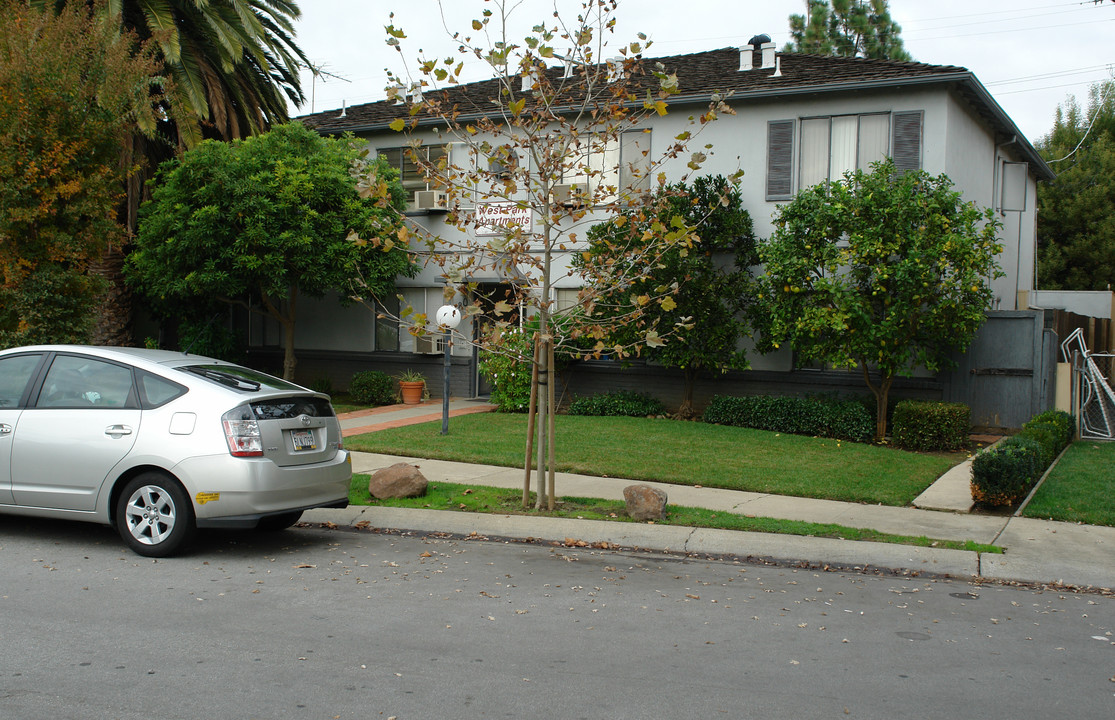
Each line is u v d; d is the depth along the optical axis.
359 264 16.67
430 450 12.12
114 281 18.77
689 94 16.23
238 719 4.02
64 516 7.23
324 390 19.91
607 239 8.97
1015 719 4.23
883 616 5.93
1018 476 8.91
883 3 34.09
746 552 7.65
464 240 18.30
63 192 11.23
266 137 16.95
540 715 4.14
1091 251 33.97
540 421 8.83
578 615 5.78
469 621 5.59
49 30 11.71
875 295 13.38
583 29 8.52
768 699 4.39
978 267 12.81
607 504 9.11
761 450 12.29
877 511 9.01
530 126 9.75
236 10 17.06
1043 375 14.13
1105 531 8.23
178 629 5.27
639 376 17.03
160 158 19.02
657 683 4.58
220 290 16.94
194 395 7.11
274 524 8.14
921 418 12.98
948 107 14.88
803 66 16.81
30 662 4.67
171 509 6.96
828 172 15.59
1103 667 4.98
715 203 14.73
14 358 7.72
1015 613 6.09
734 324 14.83
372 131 19.44
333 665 4.73
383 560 7.21
